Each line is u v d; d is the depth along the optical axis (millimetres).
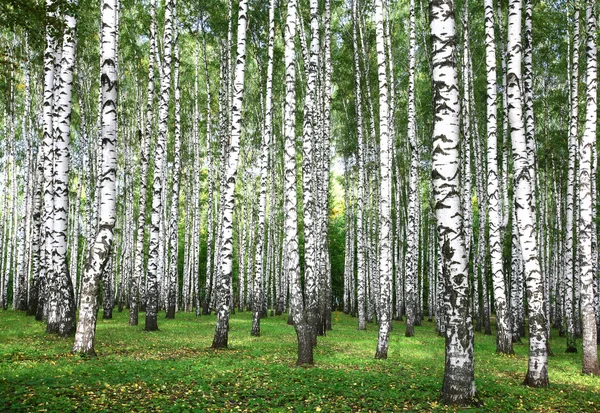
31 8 9141
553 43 22656
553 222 29875
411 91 21438
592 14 12703
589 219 12039
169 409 6277
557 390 9102
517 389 8844
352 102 30375
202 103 33344
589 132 12359
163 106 18797
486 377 10367
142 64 30125
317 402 7113
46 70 15492
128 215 32750
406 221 39062
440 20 7492
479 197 22641
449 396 7113
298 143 36062
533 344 9594
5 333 13352
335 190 53469
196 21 27828
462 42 24578
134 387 7480
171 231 25734
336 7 26141
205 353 12117
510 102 10266
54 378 7574
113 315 26266
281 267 38688
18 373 7746
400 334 21781
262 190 21422
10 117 31719
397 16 27844
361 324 23359
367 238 35281
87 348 10242
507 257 30938
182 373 8766
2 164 36688
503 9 21750
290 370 9648
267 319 27734
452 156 7320
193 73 33125
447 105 7383
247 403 6930
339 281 52500
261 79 28000
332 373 9414
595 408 7781
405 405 7047
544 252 26922
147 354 11273
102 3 10828
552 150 26422
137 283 21109
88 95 28109
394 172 36719
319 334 18984
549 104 25078
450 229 7234
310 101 15961
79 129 31203
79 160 35375
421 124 30969
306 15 25453
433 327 27891
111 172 10555
